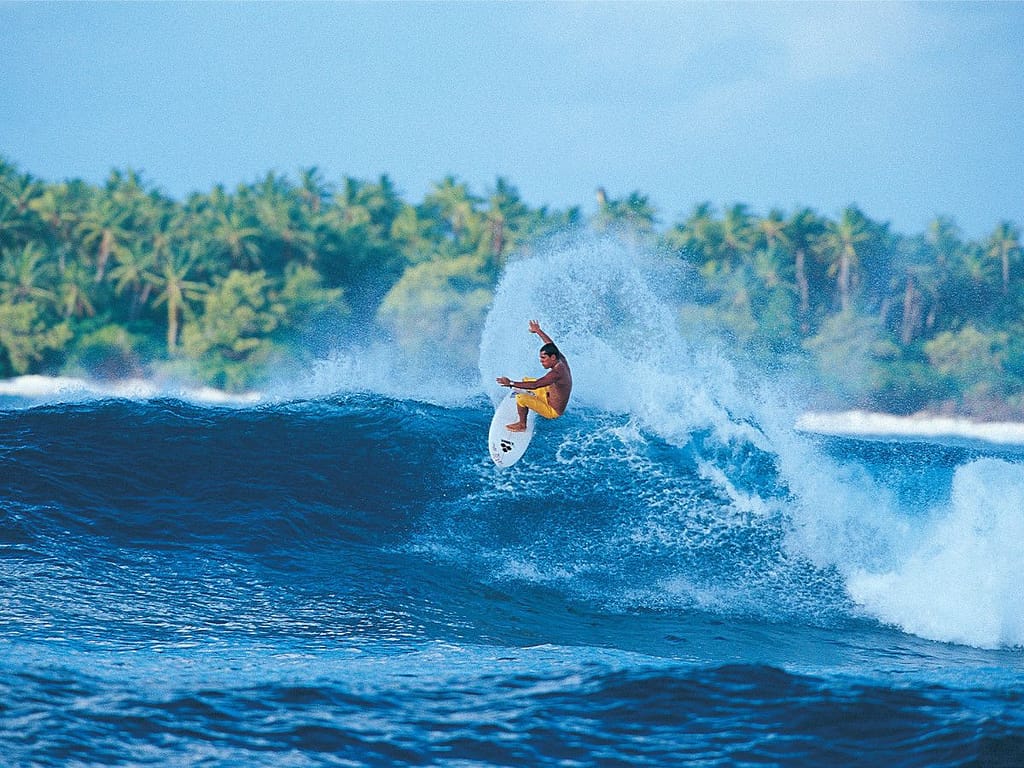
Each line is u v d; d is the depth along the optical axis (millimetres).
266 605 9602
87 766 5727
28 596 9086
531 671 7672
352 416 14648
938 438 59844
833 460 13984
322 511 12141
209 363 93750
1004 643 10195
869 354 94375
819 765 6055
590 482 13102
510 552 11703
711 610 10688
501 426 10797
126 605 9188
